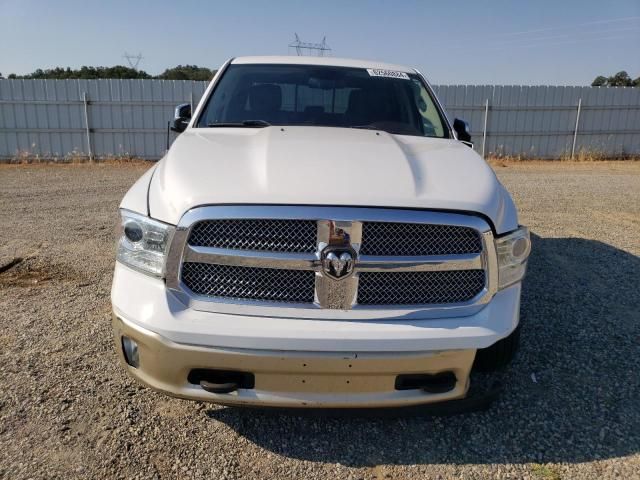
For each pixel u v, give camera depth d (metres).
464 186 2.37
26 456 2.35
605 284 4.75
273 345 2.09
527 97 17.72
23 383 2.93
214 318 2.14
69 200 8.82
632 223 7.37
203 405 2.79
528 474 2.36
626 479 2.32
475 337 2.19
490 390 2.76
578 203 8.95
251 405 2.22
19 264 5.07
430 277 2.24
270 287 2.19
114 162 15.88
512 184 11.60
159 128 16.30
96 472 2.28
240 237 2.17
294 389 2.17
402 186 2.26
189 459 2.39
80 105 15.77
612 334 3.72
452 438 2.60
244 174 2.32
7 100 15.46
